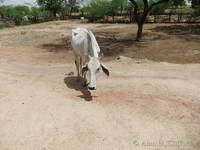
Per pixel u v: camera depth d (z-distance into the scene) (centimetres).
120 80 803
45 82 791
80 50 680
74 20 3997
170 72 908
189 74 880
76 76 862
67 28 2617
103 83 773
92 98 649
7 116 532
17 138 449
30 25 3356
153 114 557
